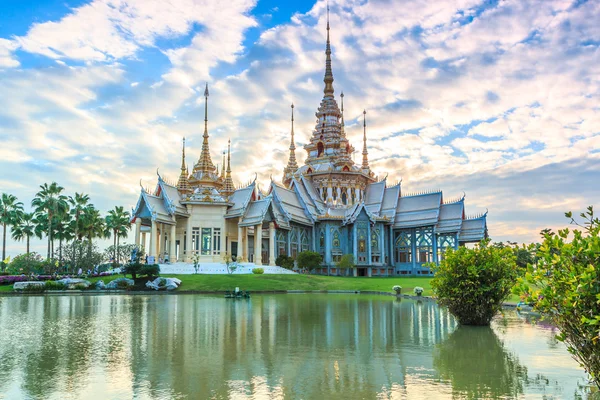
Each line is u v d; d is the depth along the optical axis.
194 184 81.25
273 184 82.69
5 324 25.25
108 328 23.52
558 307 10.39
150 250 68.75
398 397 11.78
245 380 13.34
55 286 54.03
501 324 25.27
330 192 94.44
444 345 18.77
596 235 10.35
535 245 12.15
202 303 38.38
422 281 61.72
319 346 18.50
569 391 12.28
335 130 104.56
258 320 26.56
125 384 12.92
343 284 57.31
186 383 13.03
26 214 94.69
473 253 24.56
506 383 13.04
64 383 13.04
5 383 13.04
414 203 90.88
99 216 100.94
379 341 19.62
